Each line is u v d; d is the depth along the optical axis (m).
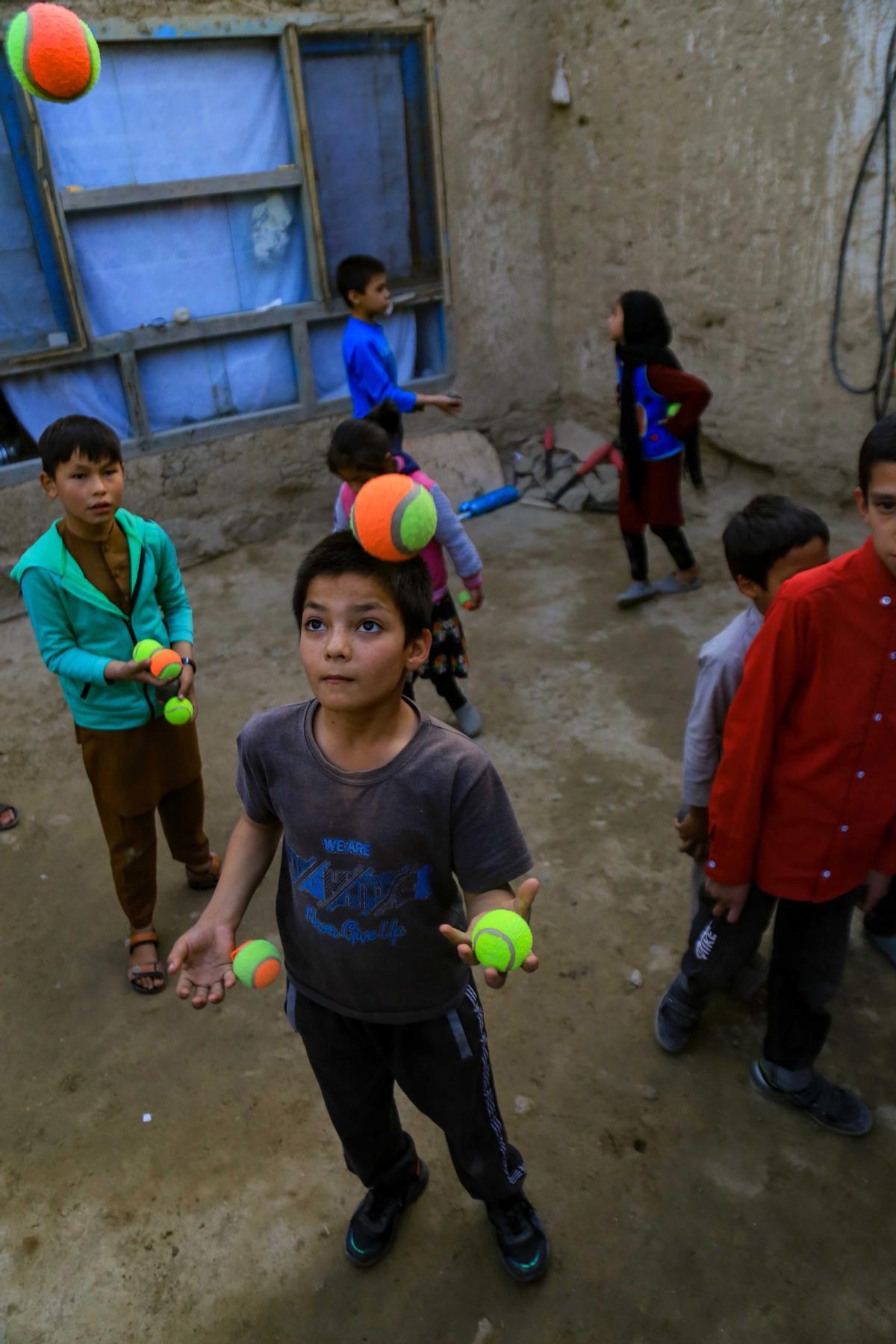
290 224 5.70
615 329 4.73
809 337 5.45
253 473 6.06
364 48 5.55
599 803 3.72
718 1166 2.38
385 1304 2.15
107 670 2.59
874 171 4.83
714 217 5.68
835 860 2.06
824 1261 2.17
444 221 6.23
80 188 4.95
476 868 1.61
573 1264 2.19
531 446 7.19
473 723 4.17
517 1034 2.78
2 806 3.90
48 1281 2.24
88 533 2.60
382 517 1.37
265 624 5.29
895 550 1.64
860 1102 2.46
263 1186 2.42
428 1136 2.50
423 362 6.67
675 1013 2.62
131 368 5.41
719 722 2.27
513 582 5.66
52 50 2.00
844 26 4.68
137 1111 2.64
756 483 6.20
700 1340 2.04
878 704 1.90
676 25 5.39
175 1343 2.11
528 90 6.25
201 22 4.97
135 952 3.07
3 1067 2.80
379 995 1.74
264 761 1.64
